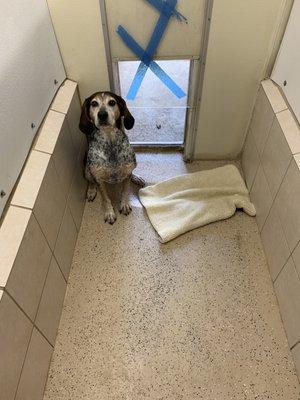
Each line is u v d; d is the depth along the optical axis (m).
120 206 1.65
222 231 1.56
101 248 1.51
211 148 1.85
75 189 1.53
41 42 1.24
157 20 1.34
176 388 1.12
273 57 1.42
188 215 1.58
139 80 1.58
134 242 1.53
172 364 1.17
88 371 1.17
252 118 1.64
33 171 1.11
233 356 1.18
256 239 1.52
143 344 1.22
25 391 0.97
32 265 1.02
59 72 1.45
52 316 1.20
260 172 1.51
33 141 1.19
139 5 1.29
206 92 1.58
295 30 1.22
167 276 1.41
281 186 1.25
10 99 1.00
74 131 1.50
